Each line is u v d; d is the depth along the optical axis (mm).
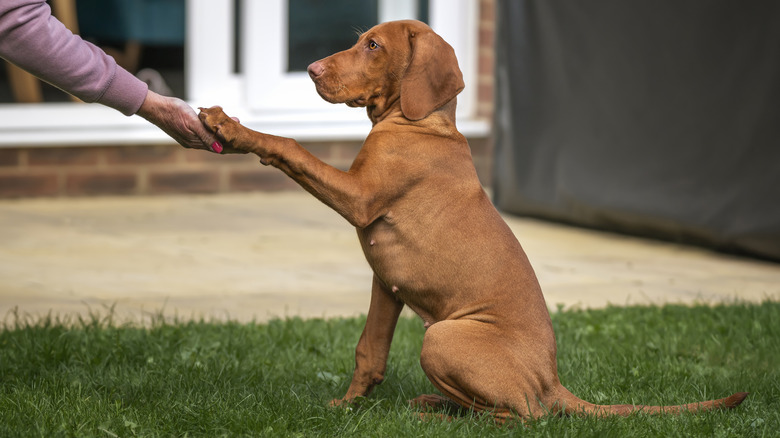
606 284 9180
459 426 4773
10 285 8359
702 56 10547
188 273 9094
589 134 11758
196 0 13148
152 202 12773
